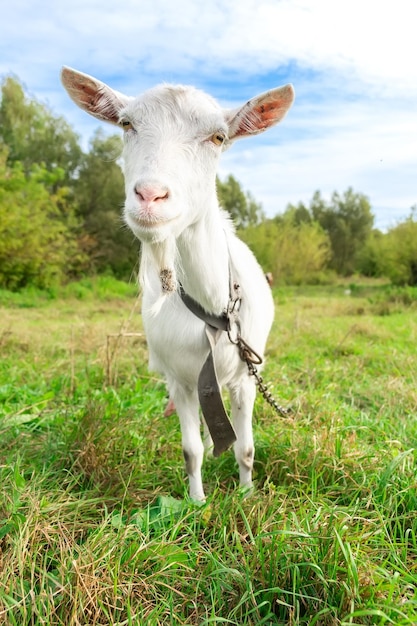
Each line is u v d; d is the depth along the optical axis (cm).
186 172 219
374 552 229
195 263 256
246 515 258
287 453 318
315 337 807
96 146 3438
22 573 212
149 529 250
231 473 330
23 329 922
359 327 873
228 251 284
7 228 1920
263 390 335
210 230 257
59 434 350
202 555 234
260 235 3247
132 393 467
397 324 993
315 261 3191
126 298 1931
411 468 296
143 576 218
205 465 338
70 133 3472
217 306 270
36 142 3375
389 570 227
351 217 4381
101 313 1412
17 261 1956
